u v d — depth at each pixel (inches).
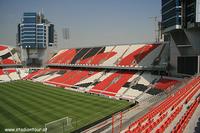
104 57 4143.7
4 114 1968.5
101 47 4653.1
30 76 4562.0
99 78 3543.3
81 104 2330.2
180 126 901.2
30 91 3070.9
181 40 2519.7
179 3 2322.8
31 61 5698.8
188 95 1498.5
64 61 4795.8
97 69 4005.9
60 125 1688.0
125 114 1761.8
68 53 5172.2
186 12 2309.3
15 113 1996.8
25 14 5620.1
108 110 2097.7
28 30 5620.1
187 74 2429.9
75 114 1975.9
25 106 2239.2
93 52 4591.5
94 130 1568.7
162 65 3063.5
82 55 4680.1
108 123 1640.0
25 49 5659.5
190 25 2234.3
